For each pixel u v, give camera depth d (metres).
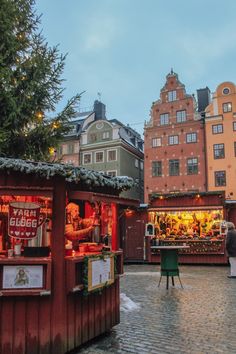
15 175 4.58
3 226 5.11
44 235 4.89
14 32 8.31
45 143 8.41
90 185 5.22
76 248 5.55
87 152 36.00
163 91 33.41
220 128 30.67
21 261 4.36
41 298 4.46
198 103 34.66
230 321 6.25
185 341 5.16
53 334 4.46
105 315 5.50
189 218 17.31
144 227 17.59
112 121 38.06
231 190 29.64
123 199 5.69
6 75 7.51
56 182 4.70
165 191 31.95
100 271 5.18
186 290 9.37
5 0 7.74
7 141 7.84
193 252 16.44
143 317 6.55
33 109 8.24
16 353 4.28
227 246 11.95
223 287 9.83
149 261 17.19
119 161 34.25
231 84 30.73
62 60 8.52
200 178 30.83
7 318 4.31
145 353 4.67
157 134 33.06
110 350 4.79
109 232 6.15
